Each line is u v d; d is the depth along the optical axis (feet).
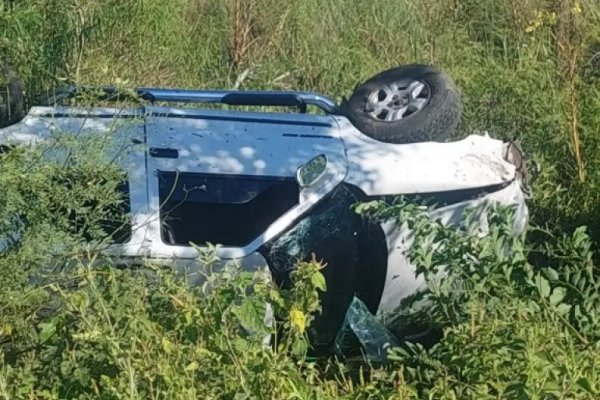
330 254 18.70
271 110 26.30
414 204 16.84
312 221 18.66
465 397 13.75
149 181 18.21
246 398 13.00
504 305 14.74
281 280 18.40
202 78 30.68
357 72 30.68
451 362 14.10
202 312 13.43
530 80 28.30
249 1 31.76
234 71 30.96
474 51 32.63
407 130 20.39
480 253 15.44
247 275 13.69
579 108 26.84
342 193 18.88
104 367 13.42
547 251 17.72
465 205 19.19
